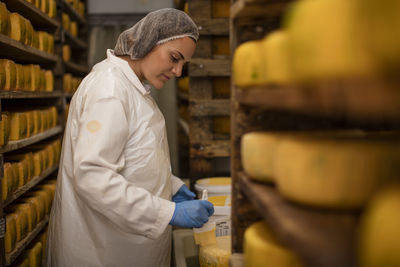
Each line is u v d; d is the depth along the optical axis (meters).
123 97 1.37
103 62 1.54
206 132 2.14
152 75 1.57
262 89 0.62
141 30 1.48
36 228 2.27
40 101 3.22
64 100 3.32
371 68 0.37
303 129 0.89
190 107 2.10
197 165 2.15
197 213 1.32
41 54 2.68
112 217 1.29
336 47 0.39
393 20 0.34
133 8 4.75
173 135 4.71
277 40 0.57
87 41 4.71
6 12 2.00
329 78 0.41
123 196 1.26
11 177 1.93
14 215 1.97
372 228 0.37
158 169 1.51
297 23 0.46
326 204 0.53
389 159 0.50
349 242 0.42
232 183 0.94
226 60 2.07
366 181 0.51
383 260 0.35
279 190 0.64
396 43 0.33
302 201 0.56
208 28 2.09
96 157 1.25
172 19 1.48
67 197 1.50
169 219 1.30
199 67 2.07
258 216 0.92
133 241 1.49
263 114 0.91
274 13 0.82
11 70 2.11
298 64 0.45
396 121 0.48
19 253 1.93
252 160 0.76
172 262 1.85
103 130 1.28
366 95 0.35
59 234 1.53
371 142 0.53
